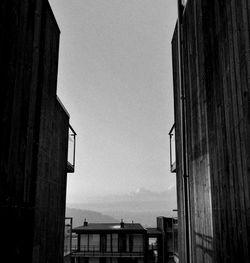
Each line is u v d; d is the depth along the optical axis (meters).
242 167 4.38
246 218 4.23
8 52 4.89
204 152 6.82
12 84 5.07
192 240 8.08
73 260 24.64
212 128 6.10
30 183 6.10
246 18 4.16
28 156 5.95
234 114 4.71
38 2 6.57
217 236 5.76
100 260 24.41
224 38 5.19
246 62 4.17
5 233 4.84
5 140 4.79
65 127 11.75
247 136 4.18
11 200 5.09
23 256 5.72
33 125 6.25
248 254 4.16
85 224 28.66
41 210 7.56
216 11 5.67
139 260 24.14
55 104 9.27
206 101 6.59
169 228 26.66
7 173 4.90
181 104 9.22
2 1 4.65
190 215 8.37
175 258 15.11
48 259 8.63
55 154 9.64
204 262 6.78
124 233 24.61
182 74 9.34
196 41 7.59
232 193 4.84
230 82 4.89
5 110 4.77
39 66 6.68
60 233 10.84
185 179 8.72
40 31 6.75
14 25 5.15
